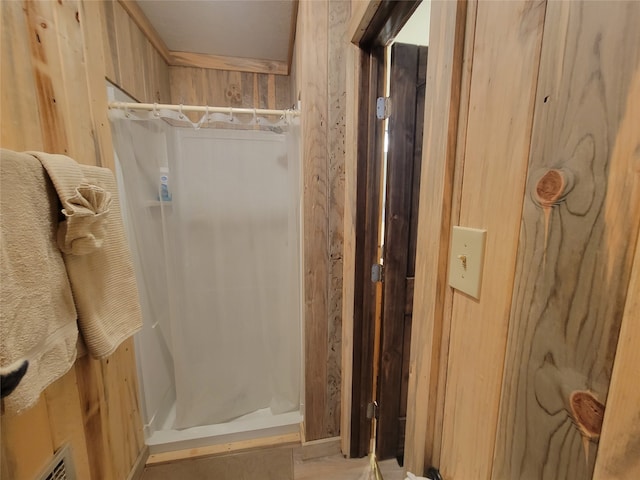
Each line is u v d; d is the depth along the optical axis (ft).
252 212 5.42
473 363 1.52
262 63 7.57
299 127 4.75
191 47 6.88
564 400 1.01
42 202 2.46
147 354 5.14
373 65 3.88
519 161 1.19
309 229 4.43
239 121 4.88
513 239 1.23
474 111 1.47
